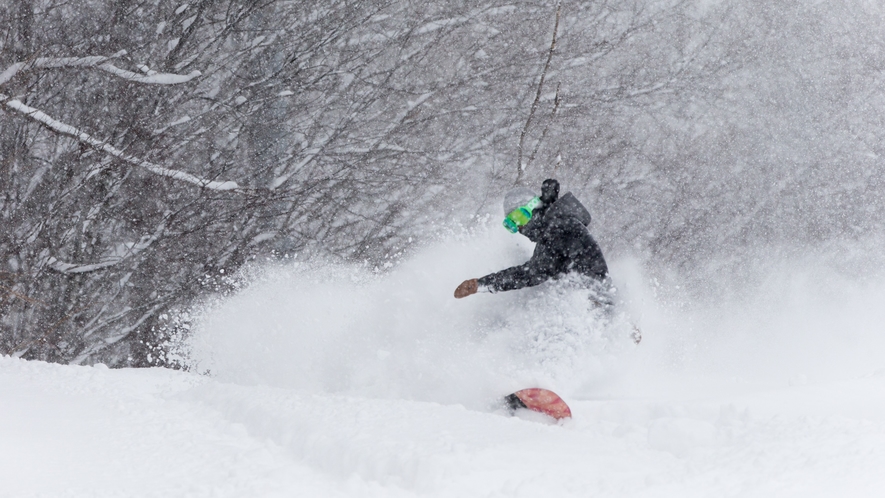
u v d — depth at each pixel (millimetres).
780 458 4402
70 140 20594
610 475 4445
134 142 19953
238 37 23016
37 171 21516
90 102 21141
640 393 8586
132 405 7445
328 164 22781
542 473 4398
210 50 23031
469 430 5672
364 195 22984
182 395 8117
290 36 22188
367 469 4863
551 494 4145
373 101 22750
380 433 5535
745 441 4906
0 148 20875
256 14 22203
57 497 4477
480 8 23391
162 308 20891
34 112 15711
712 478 4223
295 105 22516
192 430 6434
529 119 18172
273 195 20781
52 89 21109
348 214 23406
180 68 21516
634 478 4324
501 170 23422
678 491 4070
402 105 23484
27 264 20906
